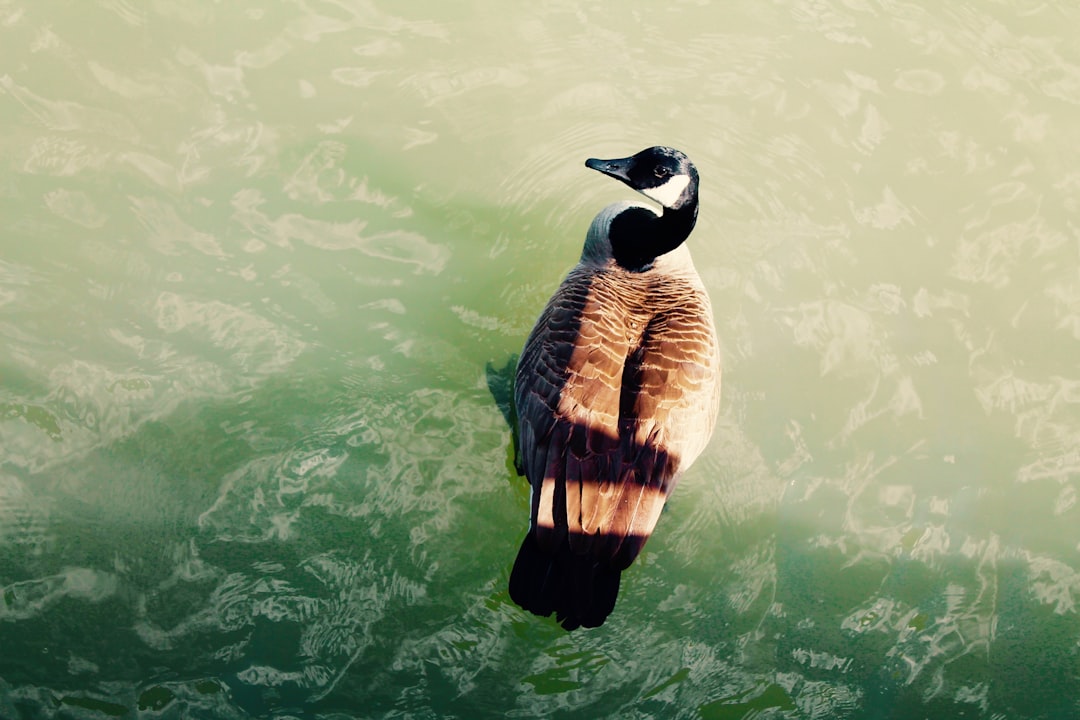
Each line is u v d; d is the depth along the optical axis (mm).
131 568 4223
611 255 5207
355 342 5094
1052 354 5484
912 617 4457
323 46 6289
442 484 4609
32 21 6078
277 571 4262
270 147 5781
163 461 4574
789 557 4594
